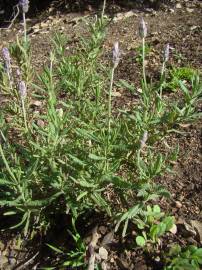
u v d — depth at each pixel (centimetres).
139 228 43
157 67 73
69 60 52
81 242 42
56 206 45
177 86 65
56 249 42
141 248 43
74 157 39
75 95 50
